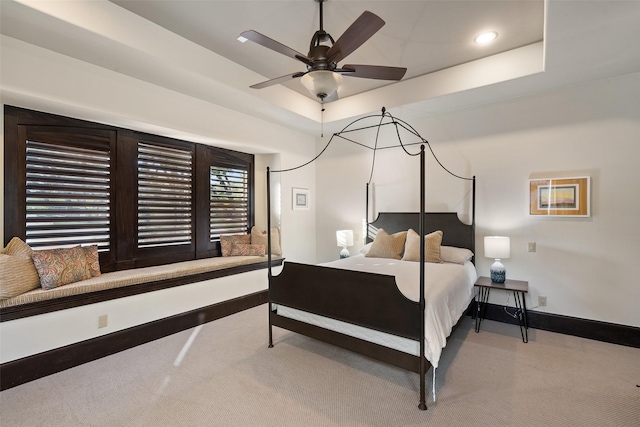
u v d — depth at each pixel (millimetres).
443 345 2080
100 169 3180
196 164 4074
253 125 4246
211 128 3715
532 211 3363
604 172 3008
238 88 3254
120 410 1980
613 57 2576
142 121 3068
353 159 4871
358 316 2289
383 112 3104
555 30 2184
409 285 2447
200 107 3598
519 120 3447
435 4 2291
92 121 3074
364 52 3012
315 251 5316
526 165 3416
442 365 2537
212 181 4293
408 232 3873
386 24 2539
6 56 2287
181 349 2861
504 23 2541
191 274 3439
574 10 1961
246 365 2553
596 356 2689
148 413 1951
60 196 2928
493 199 3619
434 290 2350
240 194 4672
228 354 2756
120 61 2635
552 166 3270
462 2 2268
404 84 3684
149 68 2766
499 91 3295
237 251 4371
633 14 1993
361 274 2264
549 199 3264
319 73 2152
